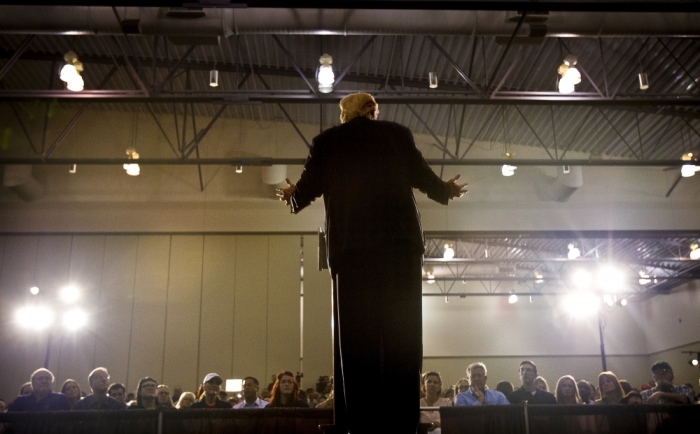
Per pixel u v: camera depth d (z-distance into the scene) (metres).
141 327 16.56
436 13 9.14
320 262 2.13
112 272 16.88
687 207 17.12
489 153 17.02
